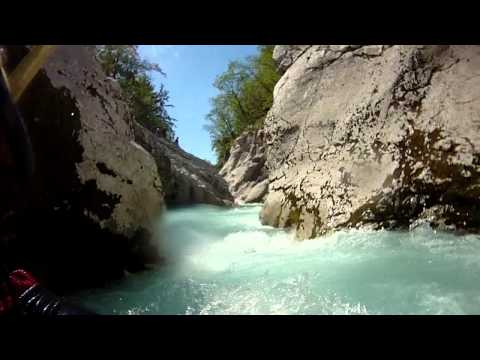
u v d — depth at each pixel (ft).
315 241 13.79
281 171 19.26
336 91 17.85
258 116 103.60
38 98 9.84
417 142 12.75
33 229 9.46
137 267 12.09
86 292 9.93
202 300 8.75
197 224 23.20
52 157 9.98
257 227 19.63
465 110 12.02
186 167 53.72
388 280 8.75
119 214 11.63
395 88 14.38
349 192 14.12
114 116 12.64
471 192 11.10
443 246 10.74
